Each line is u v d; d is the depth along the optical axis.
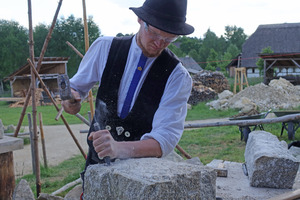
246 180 3.81
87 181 1.70
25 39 50.62
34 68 4.39
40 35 48.59
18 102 21.83
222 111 14.52
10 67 48.06
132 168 1.57
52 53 48.53
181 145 7.77
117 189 1.53
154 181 1.41
